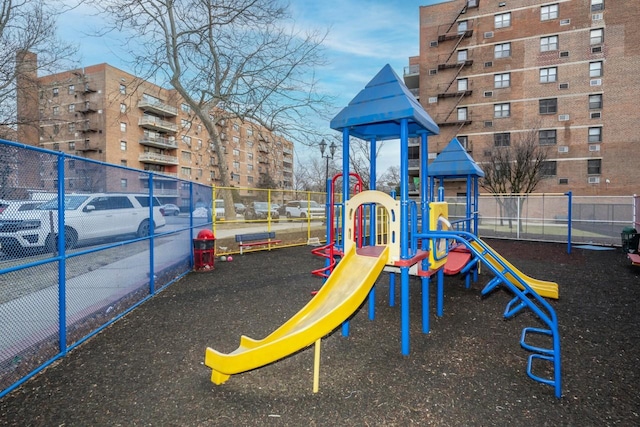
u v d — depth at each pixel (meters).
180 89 16.53
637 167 25.67
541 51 28.25
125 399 2.84
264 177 61.81
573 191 27.22
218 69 16.64
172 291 6.39
